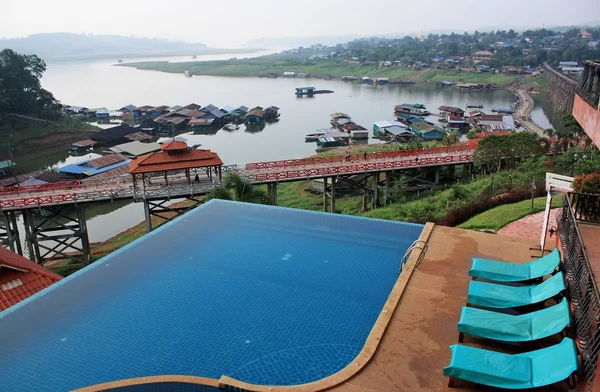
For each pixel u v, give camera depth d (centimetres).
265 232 1511
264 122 9838
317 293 1118
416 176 4288
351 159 4506
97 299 1110
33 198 3344
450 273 1097
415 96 13575
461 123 8588
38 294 1138
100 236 4059
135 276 1223
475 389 720
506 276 981
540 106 11000
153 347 921
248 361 869
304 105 12119
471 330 798
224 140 8169
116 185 3812
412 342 842
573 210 1089
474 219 2081
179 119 9338
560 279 886
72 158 7425
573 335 755
